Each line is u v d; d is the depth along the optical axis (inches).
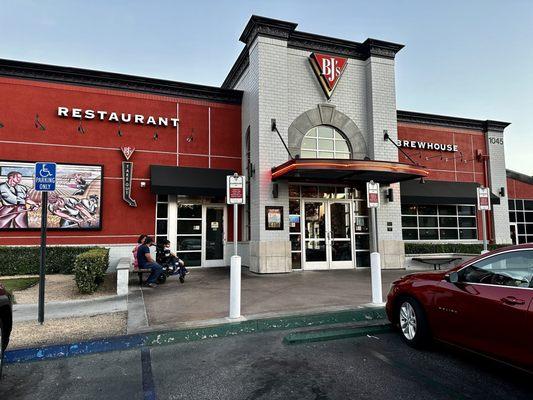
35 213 485.7
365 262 561.0
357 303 308.8
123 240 516.7
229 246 573.6
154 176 522.6
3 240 471.5
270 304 306.5
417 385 169.5
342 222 557.3
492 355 170.7
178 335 233.8
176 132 559.5
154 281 390.6
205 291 365.4
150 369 190.5
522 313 157.0
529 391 163.2
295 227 534.9
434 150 732.0
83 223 501.4
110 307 299.4
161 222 541.3
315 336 238.5
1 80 488.4
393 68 588.1
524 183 842.2
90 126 518.0
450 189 695.7
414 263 567.2
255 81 527.8
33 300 325.7
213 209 573.9
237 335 245.3
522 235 828.6
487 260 184.2
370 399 156.3
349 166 450.9
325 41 561.9
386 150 565.9
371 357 205.6
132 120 538.0
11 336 225.8
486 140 776.9
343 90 572.1
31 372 187.5
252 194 524.7
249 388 168.1
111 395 162.2
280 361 200.2
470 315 181.8
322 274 487.8
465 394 160.1
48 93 505.4
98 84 527.5
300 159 444.5
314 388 167.3
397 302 237.5
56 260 468.4
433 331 205.9
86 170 509.4
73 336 225.8
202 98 578.2
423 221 708.0
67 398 159.5
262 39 522.3
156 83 549.6
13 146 484.1
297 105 544.7
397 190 573.3
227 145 582.6
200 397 159.8
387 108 575.2
